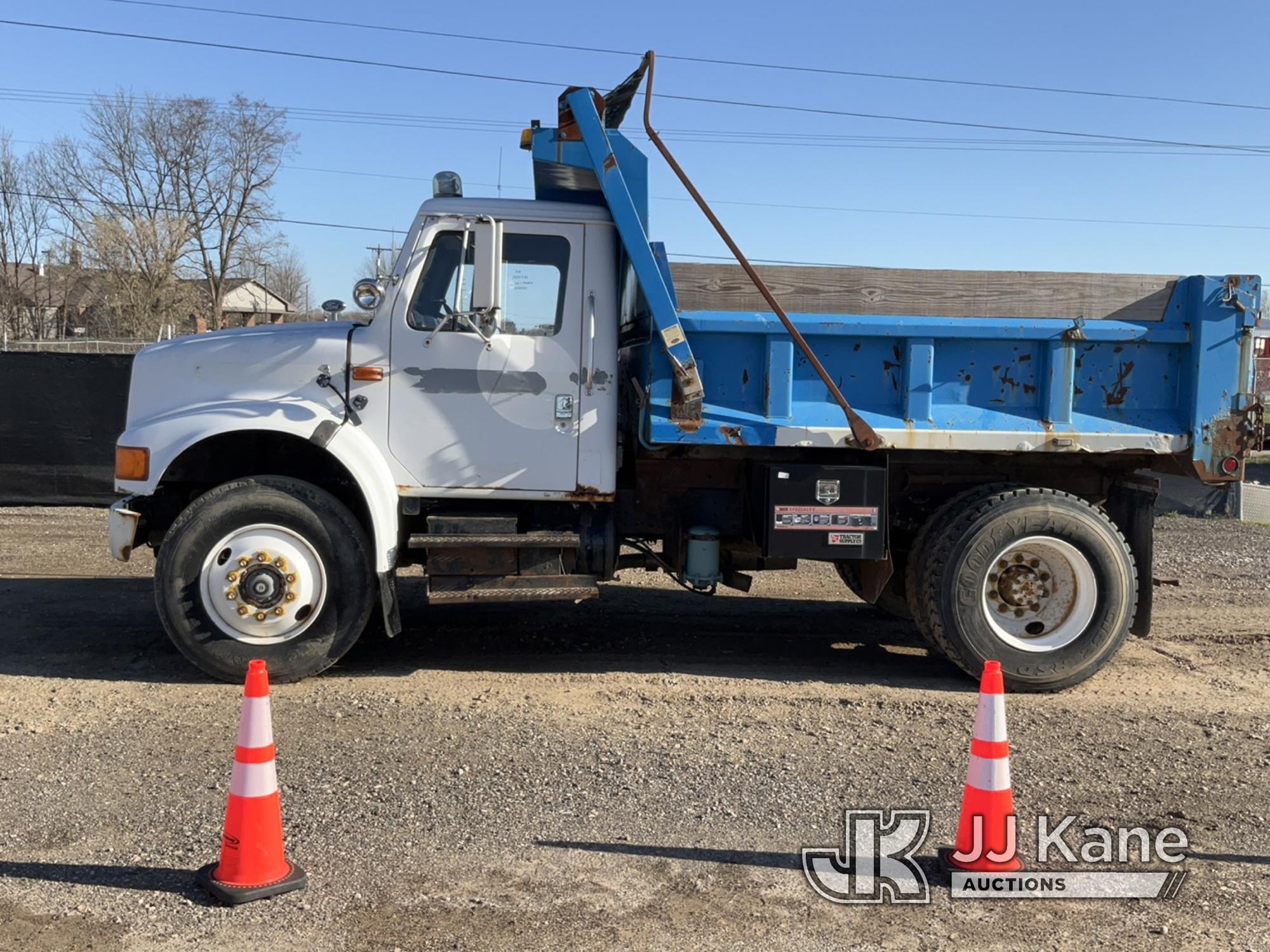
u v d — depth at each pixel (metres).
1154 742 5.04
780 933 3.21
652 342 5.70
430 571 5.67
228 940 3.09
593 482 5.78
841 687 5.91
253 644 5.54
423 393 5.68
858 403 5.85
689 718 5.25
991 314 5.88
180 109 50.41
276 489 5.53
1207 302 5.83
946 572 5.79
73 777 4.27
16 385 11.60
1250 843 3.93
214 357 5.70
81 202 49.19
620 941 3.13
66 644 6.30
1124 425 5.92
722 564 6.53
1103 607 5.86
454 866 3.58
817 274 5.81
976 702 5.65
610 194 5.60
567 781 4.36
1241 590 8.95
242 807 3.36
